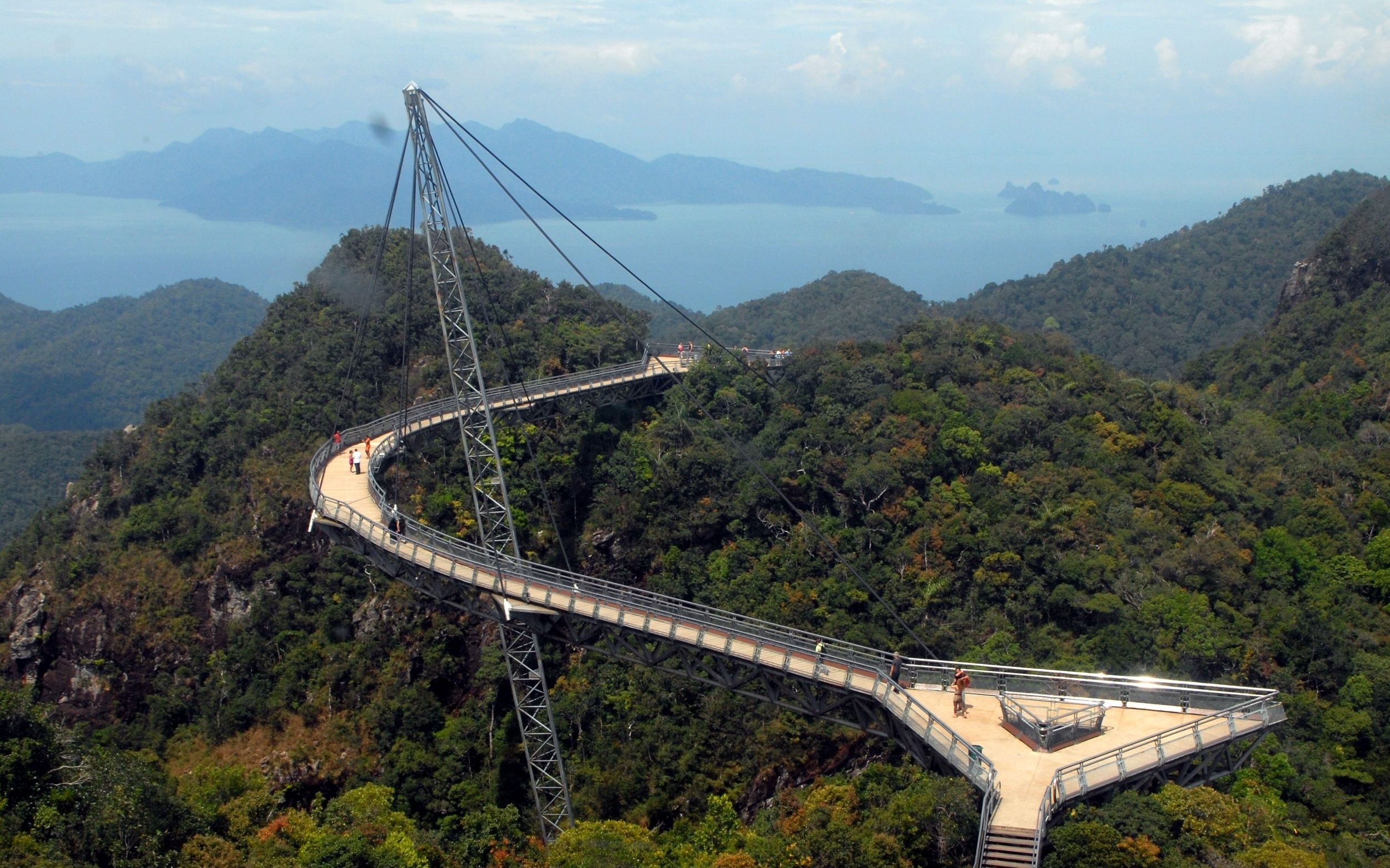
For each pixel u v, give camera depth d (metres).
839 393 111.50
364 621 89.25
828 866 47.00
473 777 80.62
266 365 114.69
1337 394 132.25
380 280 123.06
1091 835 39.84
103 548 98.38
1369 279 158.00
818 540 92.62
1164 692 50.09
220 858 50.94
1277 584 90.44
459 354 111.75
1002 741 47.25
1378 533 102.38
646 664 64.31
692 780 78.31
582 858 57.22
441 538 71.56
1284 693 77.44
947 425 103.06
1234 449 115.00
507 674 85.62
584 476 104.12
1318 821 66.06
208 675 90.44
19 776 49.47
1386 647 84.44
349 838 55.25
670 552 97.94
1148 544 89.69
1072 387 115.19
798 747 78.62
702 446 104.75
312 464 83.75
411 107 81.81
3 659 92.69
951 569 88.38
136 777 54.66
